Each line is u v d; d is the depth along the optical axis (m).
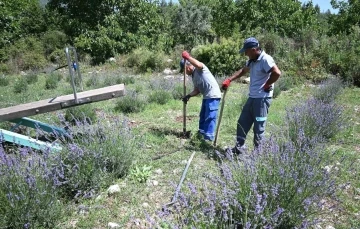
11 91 10.09
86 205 3.35
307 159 3.30
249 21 19.81
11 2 20.11
